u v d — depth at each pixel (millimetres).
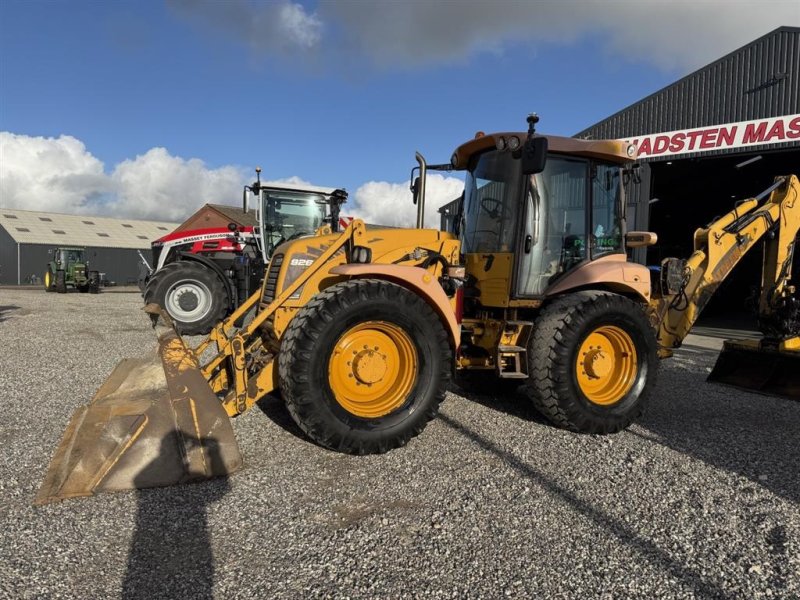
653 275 5738
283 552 2594
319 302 3670
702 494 3301
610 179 4906
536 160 3980
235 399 3758
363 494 3211
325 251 4156
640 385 4547
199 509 2988
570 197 4723
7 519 2836
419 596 2283
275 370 3873
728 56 11789
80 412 3791
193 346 8406
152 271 12492
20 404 4922
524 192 4508
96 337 9117
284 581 2369
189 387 3467
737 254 5527
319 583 2361
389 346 3980
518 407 5113
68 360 7035
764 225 5508
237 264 10406
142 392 3520
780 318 5348
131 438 3242
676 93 12523
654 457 3906
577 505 3121
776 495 3314
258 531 2781
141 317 12438
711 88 12039
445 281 4469
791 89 11000
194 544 2650
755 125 11477
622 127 13422
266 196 10305
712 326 13500
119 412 3340
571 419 4285
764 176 15172
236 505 3043
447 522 2896
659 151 12859
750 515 3047
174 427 3336
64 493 3062
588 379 4492
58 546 2602
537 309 4758
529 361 4402
